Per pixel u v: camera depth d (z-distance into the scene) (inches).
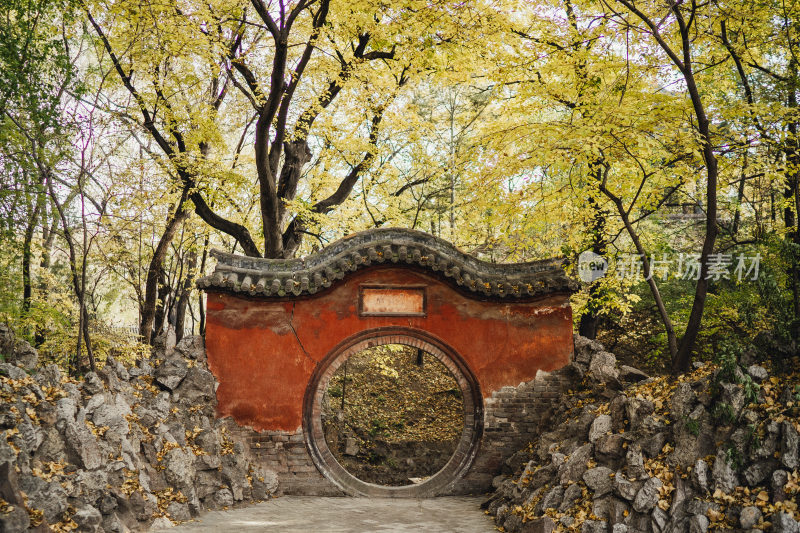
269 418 547.5
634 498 361.1
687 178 517.0
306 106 801.6
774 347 381.4
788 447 324.5
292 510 486.0
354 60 682.8
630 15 561.9
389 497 543.2
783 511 301.4
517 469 534.0
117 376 486.3
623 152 500.4
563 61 562.9
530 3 617.0
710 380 381.7
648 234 726.5
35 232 642.2
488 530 428.5
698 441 362.6
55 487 339.3
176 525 420.2
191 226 813.9
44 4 511.2
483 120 917.8
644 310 811.4
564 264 576.4
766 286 414.6
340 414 909.8
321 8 603.2
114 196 631.2
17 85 467.8
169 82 679.7
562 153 498.9
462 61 641.6
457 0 539.5
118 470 398.3
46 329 608.1
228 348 550.9
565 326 573.3
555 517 387.5
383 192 880.9
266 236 678.5
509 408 563.5
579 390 554.3
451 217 992.2
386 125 791.7
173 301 821.9
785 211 617.0
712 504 331.3
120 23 645.9
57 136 484.1
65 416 377.7
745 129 528.7
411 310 564.4
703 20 538.3
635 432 396.2
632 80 544.7
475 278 565.0
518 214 609.9
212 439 505.4
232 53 709.3
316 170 854.5
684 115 500.7
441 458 883.4
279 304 557.9
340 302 561.0
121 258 745.0
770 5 526.9
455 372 565.6
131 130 619.2
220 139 690.8
